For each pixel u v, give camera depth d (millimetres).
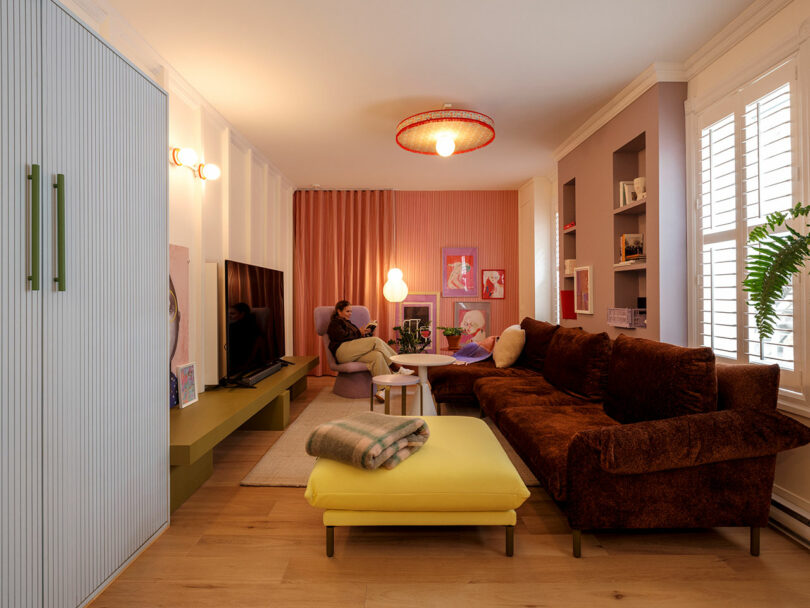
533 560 1830
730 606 1555
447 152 3463
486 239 6168
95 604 1539
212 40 2602
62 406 1430
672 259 2869
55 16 1406
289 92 3262
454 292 6191
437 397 3982
